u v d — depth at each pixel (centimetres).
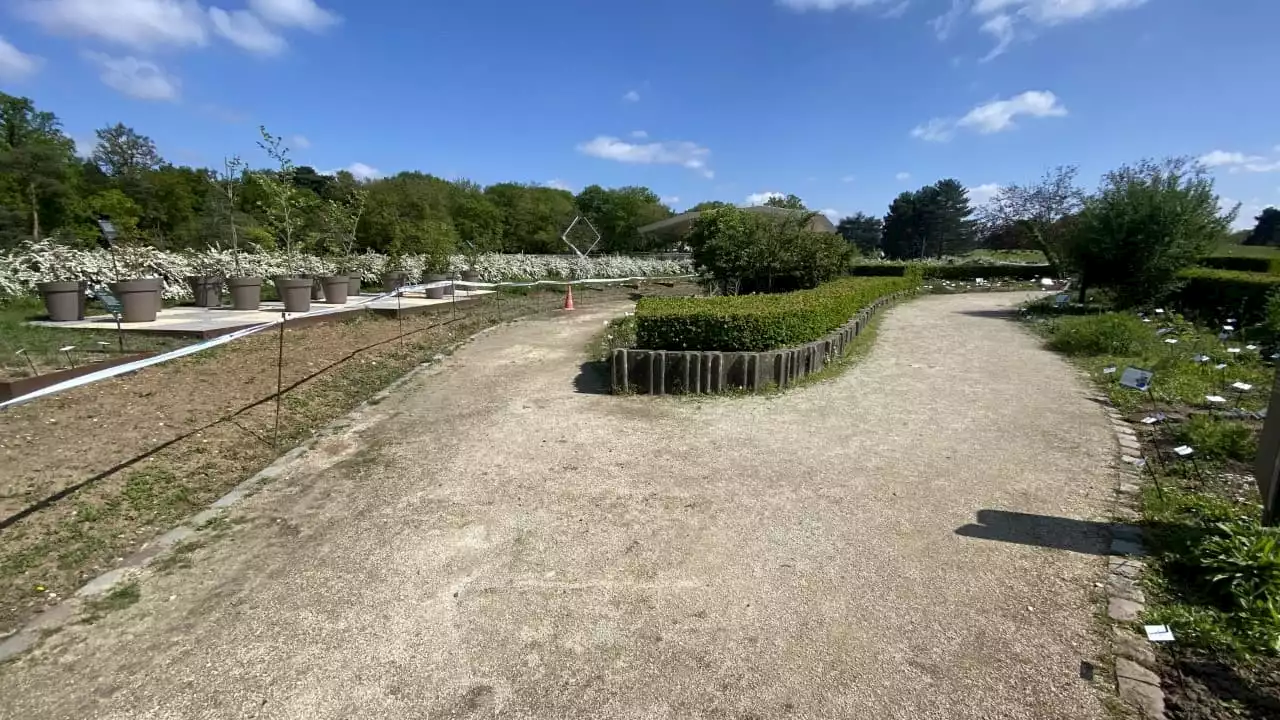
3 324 789
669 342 686
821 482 416
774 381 683
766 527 351
